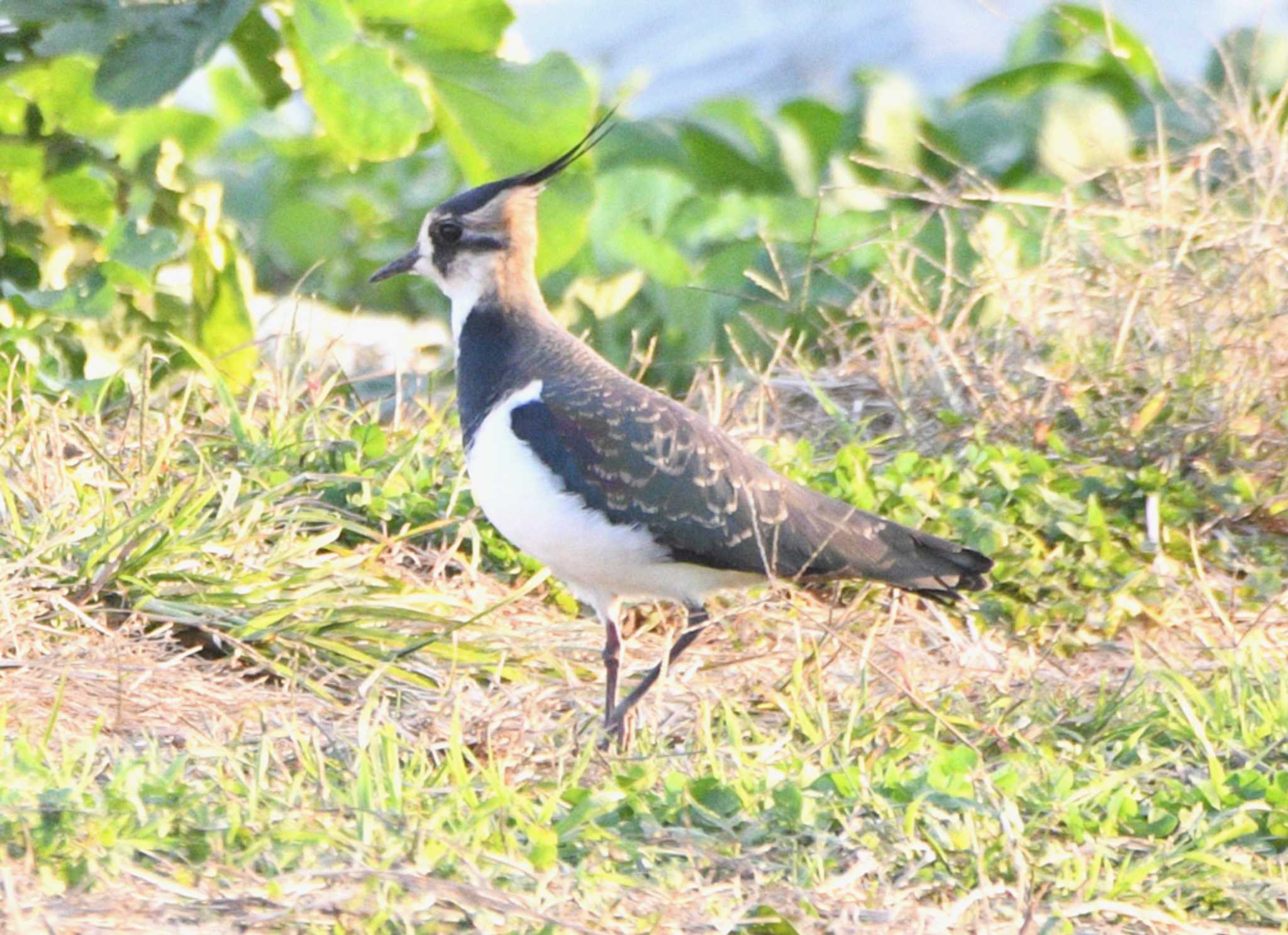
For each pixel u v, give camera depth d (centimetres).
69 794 715
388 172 2073
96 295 1320
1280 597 1127
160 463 1110
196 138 1973
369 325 1759
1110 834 829
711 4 2720
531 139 1414
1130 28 2100
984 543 1191
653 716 1009
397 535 1170
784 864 777
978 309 1526
